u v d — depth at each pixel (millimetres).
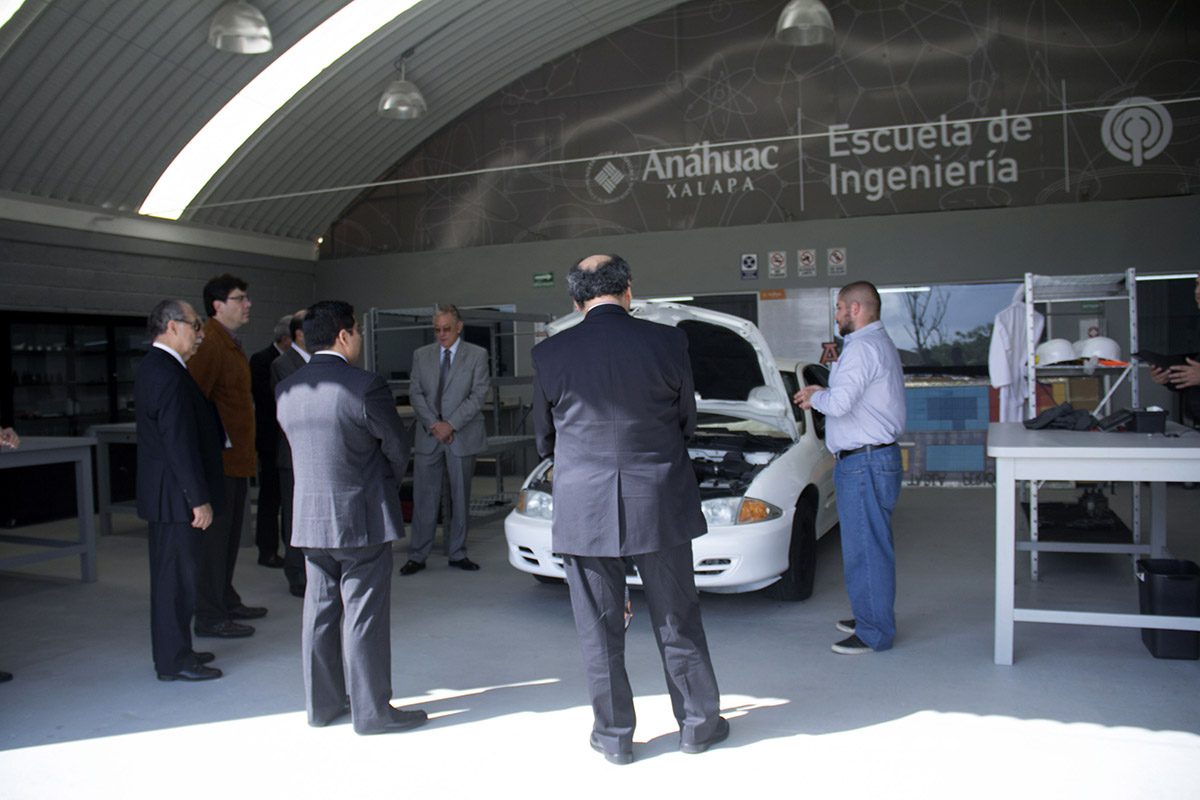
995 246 9930
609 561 2936
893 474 4016
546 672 3971
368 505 3225
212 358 4684
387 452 3246
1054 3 9789
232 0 7387
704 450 5555
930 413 9609
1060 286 5555
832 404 3914
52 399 9008
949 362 10219
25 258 8617
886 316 10375
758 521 4562
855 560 4082
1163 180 9555
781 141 10617
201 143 9617
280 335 6516
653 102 11055
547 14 10227
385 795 2816
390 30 9117
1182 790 2707
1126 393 9414
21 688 3875
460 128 11766
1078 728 3180
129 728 3408
